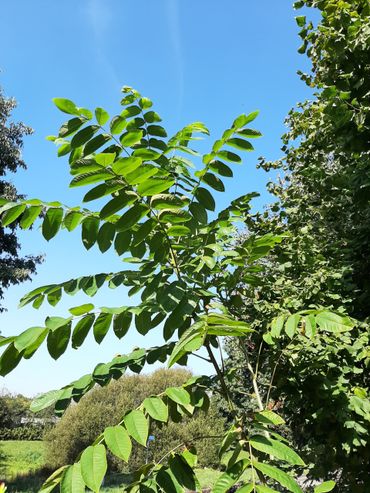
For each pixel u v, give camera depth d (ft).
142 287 8.42
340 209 15.11
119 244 7.51
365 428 10.80
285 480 5.16
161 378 71.92
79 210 7.39
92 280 7.61
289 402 12.89
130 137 7.29
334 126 12.33
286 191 17.63
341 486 12.58
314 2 13.23
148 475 6.83
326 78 12.62
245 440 5.80
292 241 13.93
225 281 9.17
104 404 69.92
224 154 8.66
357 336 11.90
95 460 5.05
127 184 6.44
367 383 13.06
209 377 7.83
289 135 17.58
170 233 7.45
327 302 12.84
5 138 59.31
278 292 13.03
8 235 60.08
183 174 9.45
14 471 68.90
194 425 60.80
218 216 9.18
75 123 7.66
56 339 6.59
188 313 6.94
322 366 11.22
